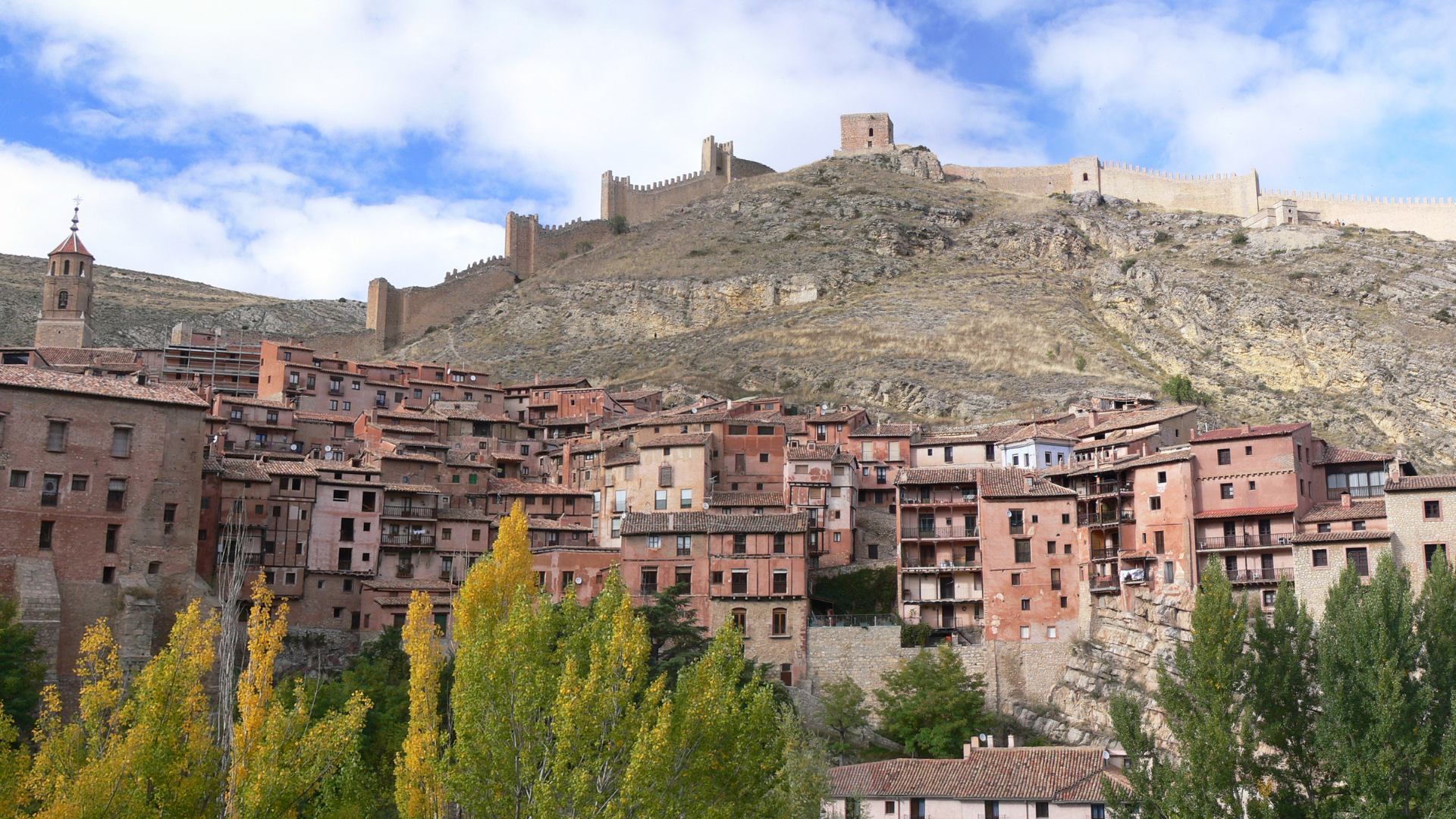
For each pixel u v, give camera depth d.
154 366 177.00
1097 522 121.88
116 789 56.69
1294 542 107.62
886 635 114.94
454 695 59.75
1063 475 128.00
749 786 58.81
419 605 68.56
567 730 55.56
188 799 58.78
